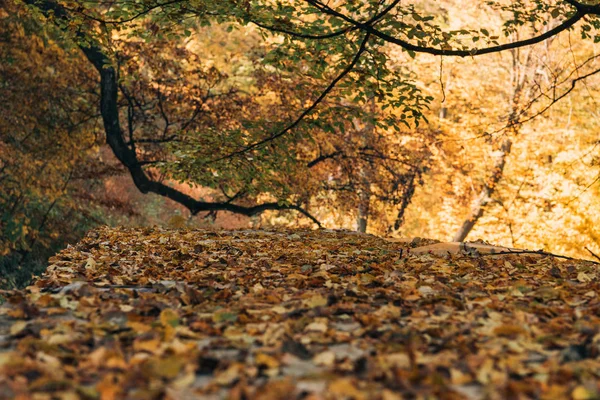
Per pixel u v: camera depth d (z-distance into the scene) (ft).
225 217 107.04
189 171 48.03
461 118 92.89
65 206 75.61
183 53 68.28
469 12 92.94
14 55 67.67
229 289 20.51
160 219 101.24
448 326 15.34
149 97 68.64
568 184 77.51
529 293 20.10
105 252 30.19
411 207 104.06
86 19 40.86
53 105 69.10
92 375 12.03
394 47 89.86
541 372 12.10
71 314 16.96
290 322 15.58
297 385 11.49
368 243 37.78
